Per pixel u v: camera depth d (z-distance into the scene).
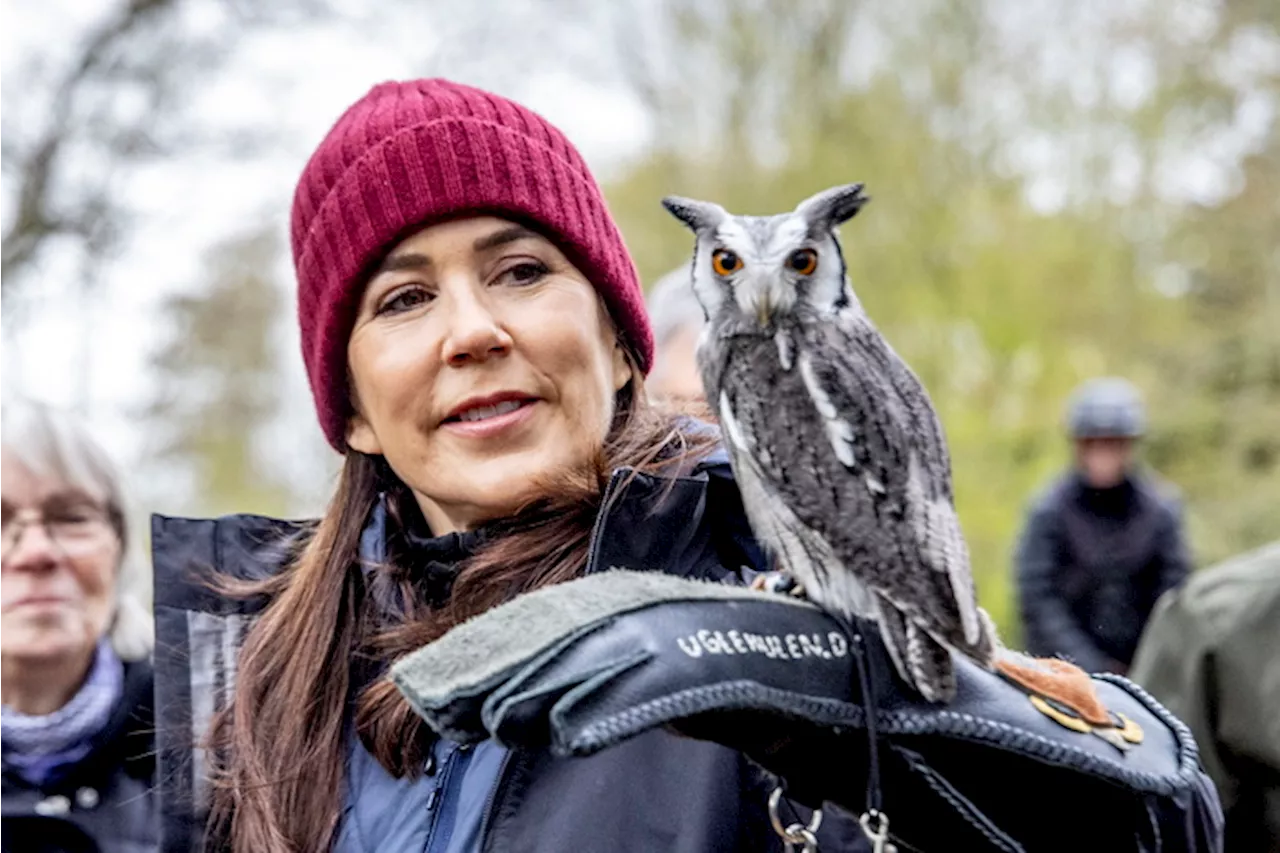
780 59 12.12
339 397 2.13
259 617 2.13
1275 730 2.60
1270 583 2.69
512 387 1.90
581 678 1.33
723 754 1.67
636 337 2.14
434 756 1.81
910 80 11.91
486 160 1.98
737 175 11.80
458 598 1.86
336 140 2.08
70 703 2.64
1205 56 12.10
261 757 1.95
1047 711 1.55
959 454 11.46
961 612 1.60
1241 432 12.09
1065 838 1.57
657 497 1.82
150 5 9.59
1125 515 5.55
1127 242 12.10
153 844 2.63
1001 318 11.52
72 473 2.70
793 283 1.99
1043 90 11.89
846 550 1.69
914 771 1.51
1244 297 12.35
